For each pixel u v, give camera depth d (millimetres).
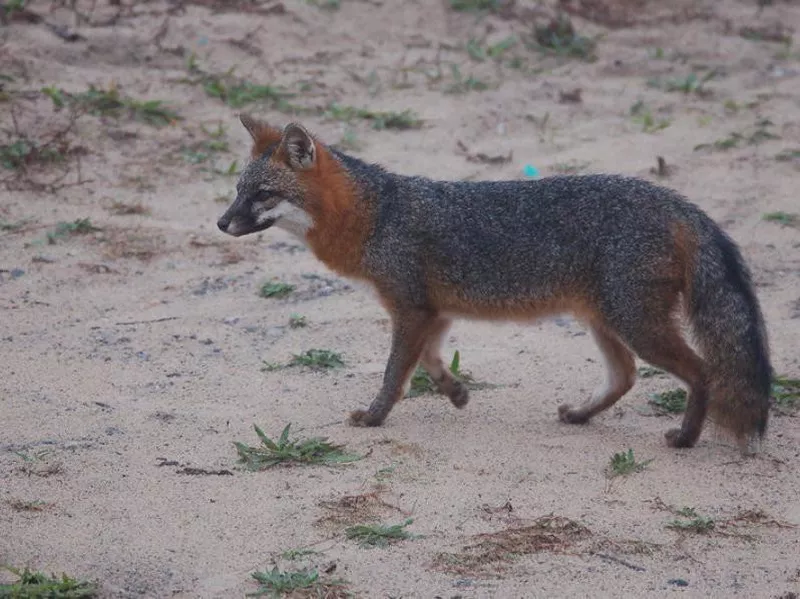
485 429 11211
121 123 18516
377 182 11648
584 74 21969
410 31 22906
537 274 11172
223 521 9156
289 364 12617
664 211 10789
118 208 16391
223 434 10883
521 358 13078
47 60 19797
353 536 8914
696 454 10664
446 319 11711
